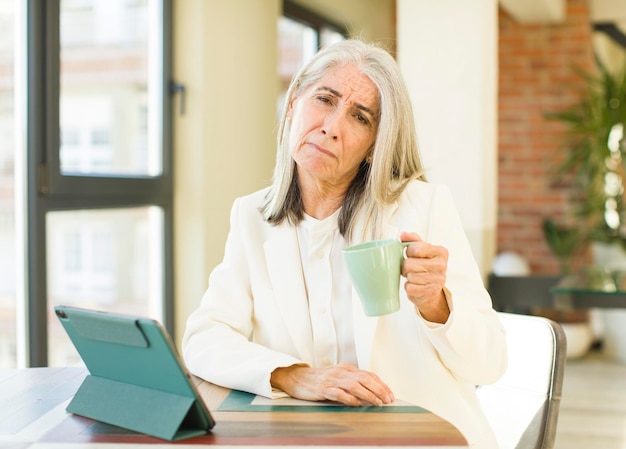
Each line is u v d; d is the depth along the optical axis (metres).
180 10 3.68
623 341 5.30
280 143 1.54
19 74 2.76
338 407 1.22
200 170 3.69
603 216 5.98
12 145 2.77
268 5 4.27
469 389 1.44
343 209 1.50
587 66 6.38
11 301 2.78
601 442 3.54
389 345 1.44
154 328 1.05
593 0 6.77
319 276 1.50
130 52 3.45
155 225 3.64
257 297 1.54
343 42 1.49
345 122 1.42
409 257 1.17
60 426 1.14
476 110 4.18
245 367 1.33
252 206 1.62
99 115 3.20
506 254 5.84
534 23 6.43
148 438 1.08
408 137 1.48
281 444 1.04
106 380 1.20
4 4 2.71
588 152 6.02
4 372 1.48
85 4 3.09
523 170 6.47
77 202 3.00
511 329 1.55
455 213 1.49
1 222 2.75
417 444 1.03
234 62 3.93
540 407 1.45
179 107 3.70
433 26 4.22
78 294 3.11
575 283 3.81
